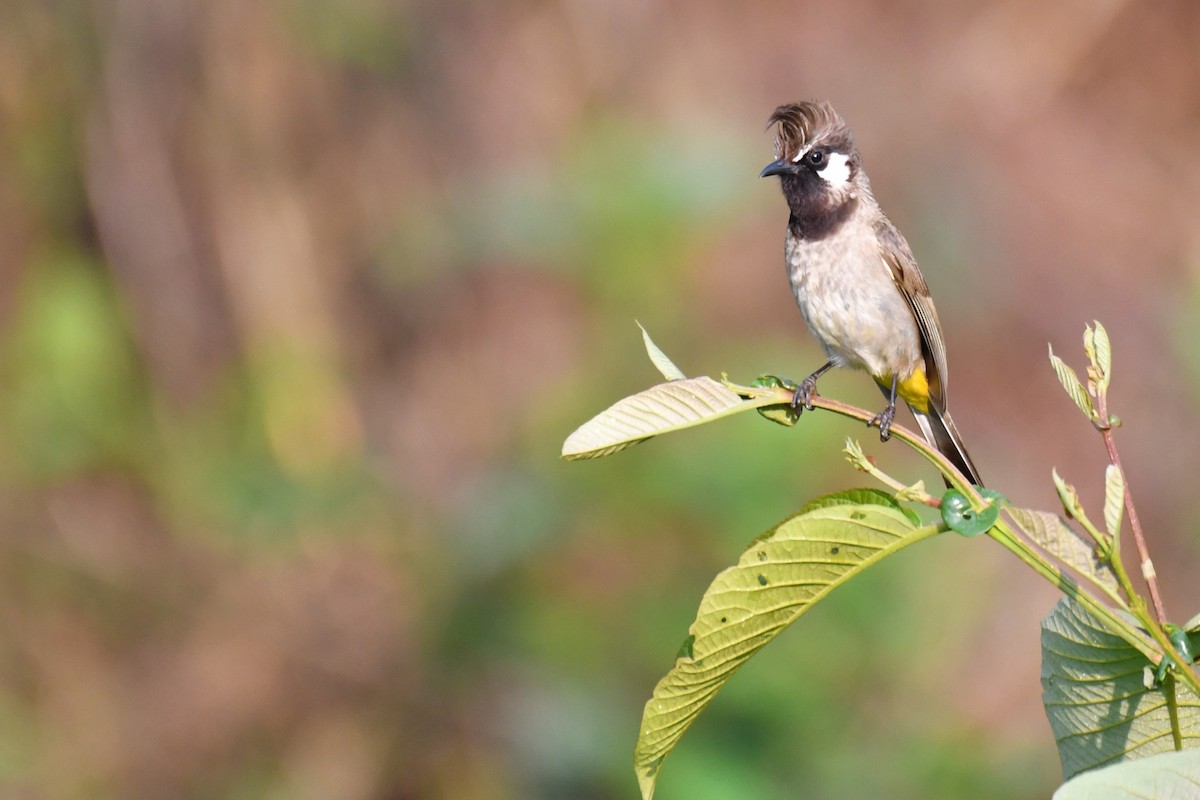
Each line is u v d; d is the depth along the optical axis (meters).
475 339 14.18
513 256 13.88
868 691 9.88
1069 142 16.45
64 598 12.41
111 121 14.20
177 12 14.48
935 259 15.07
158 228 14.16
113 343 13.75
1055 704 3.45
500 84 15.62
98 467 13.20
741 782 8.82
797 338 13.29
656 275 12.48
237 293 14.23
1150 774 2.73
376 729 11.17
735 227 13.81
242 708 11.74
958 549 11.55
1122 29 17.25
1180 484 14.02
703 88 15.89
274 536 12.70
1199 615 3.28
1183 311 15.12
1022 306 15.08
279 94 14.87
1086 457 14.15
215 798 11.42
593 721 9.88
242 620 12.17
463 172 15.30
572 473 10.89
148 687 12.02
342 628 11.94
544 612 10.56
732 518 9.79
